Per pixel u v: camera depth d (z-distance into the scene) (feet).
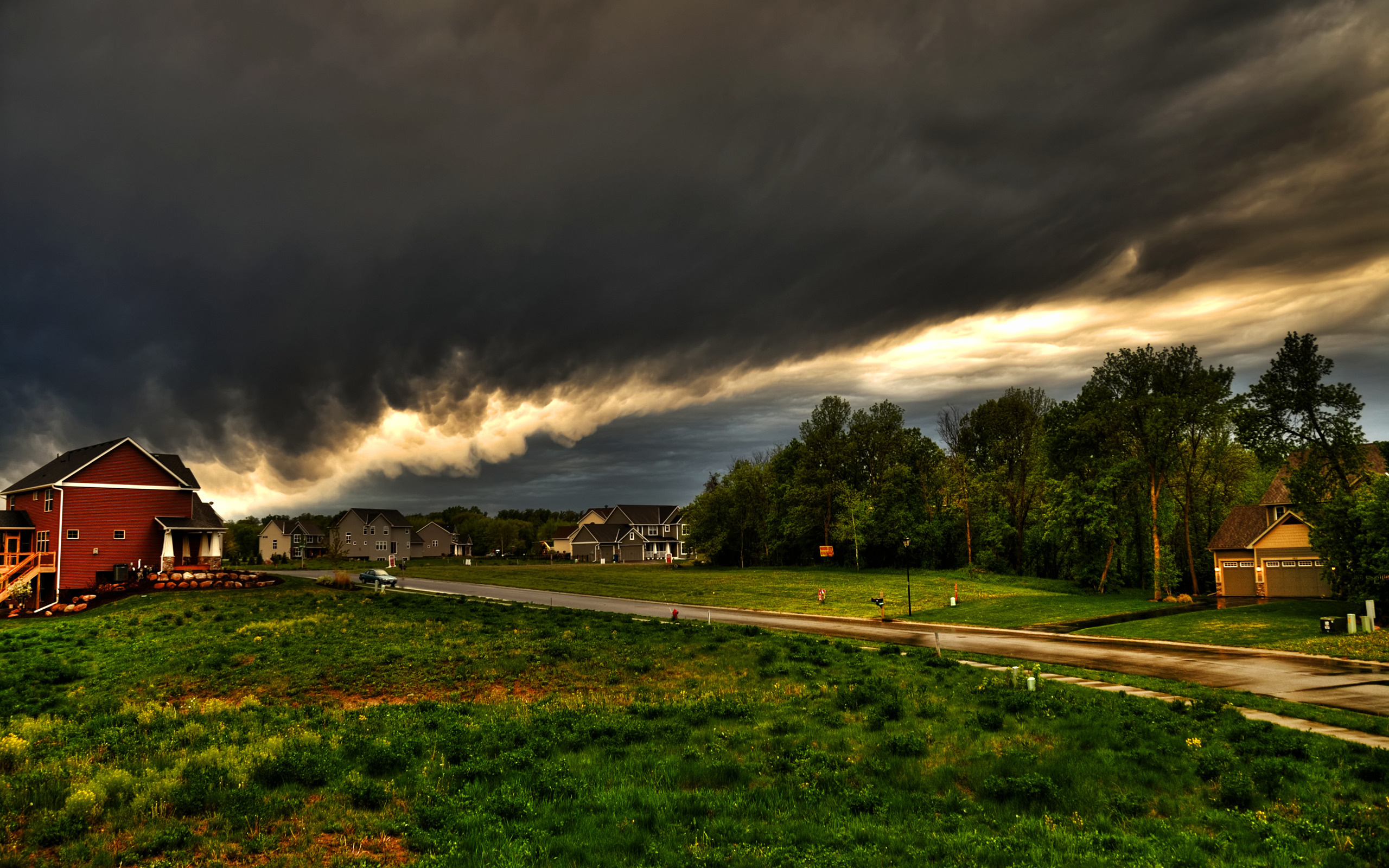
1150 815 39.24
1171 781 44.06
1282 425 153.38
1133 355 209.56
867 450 301.84
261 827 33.88
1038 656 101.55
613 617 125.70
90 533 167.02
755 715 58.49
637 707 59.82
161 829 32.91
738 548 339.77
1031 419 275.18
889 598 190.70
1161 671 88.02
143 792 36.58
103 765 41.81
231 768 40.47
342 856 30.89
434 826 34.50
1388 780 44.04
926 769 45.16
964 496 276.00
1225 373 204.13
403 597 148.05
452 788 39.81
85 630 100.07
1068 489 218.38
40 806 35.32
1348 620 114.21
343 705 62.59
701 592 199.11
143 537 173.68
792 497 307.99
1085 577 218.79
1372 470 152.35
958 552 284.82
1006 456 284.41
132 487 173.06
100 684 69.72
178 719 53.98
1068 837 34.83
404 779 40.91
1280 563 185.68
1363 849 34.04
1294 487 151.74
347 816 35.45
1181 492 236.84
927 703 62.28
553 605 155.02
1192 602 181.06
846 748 49.44
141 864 29.84
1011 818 37.96
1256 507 201.77
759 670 78.18
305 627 100.32
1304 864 32.63
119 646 87.76
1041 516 261.65
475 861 30.12
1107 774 44.68
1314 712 64.03
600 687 69.87
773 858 30.99
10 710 60.49
